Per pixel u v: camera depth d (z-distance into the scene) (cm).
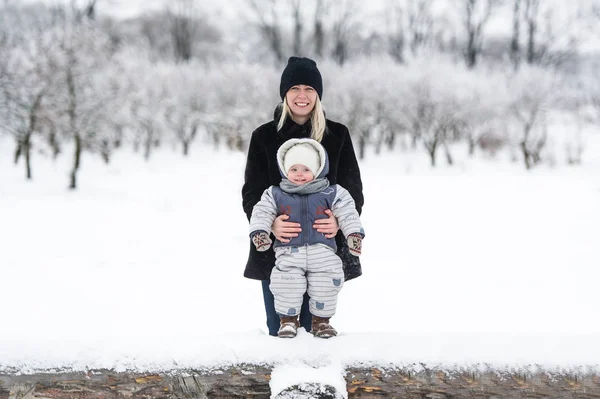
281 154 278
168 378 242
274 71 3042
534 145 2512
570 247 885
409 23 4538
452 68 2705
